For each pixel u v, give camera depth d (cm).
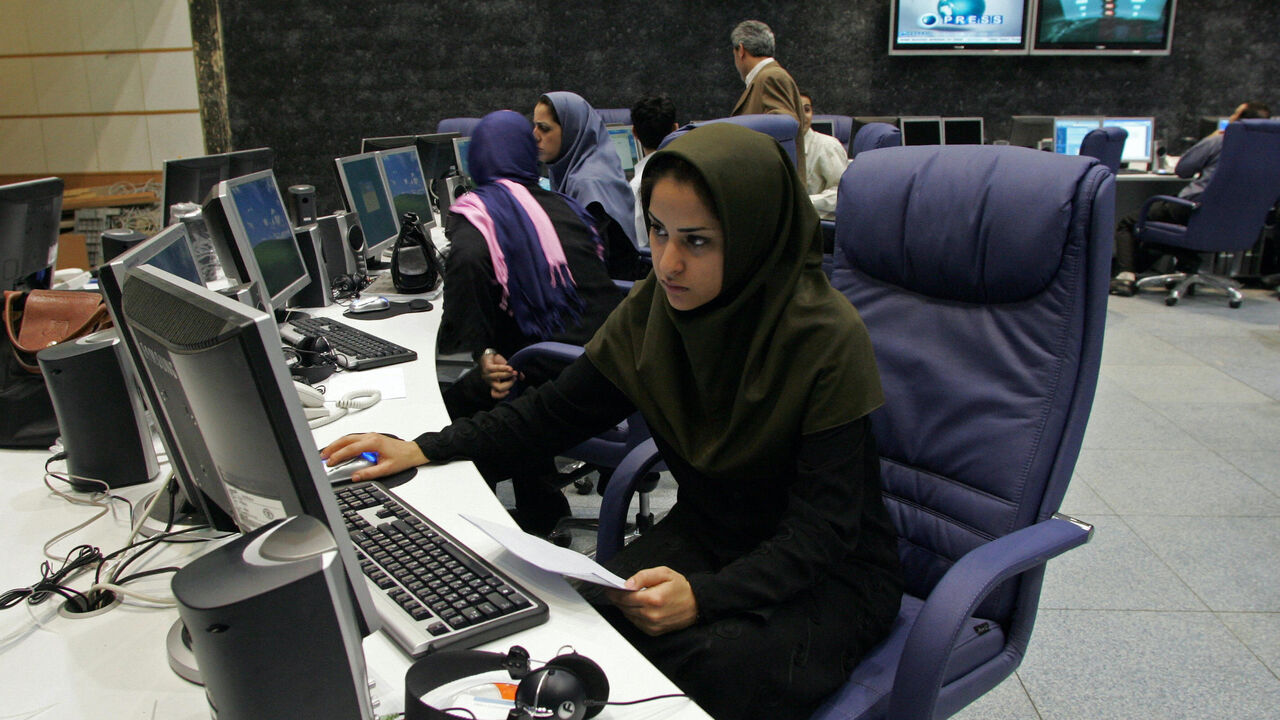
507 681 76
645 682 79
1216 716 173
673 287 104
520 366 200
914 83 650
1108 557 234
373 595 89
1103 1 609
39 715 75
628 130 548
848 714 99
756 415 108
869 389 103
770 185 103
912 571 126
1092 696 180
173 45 594
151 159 611
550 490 214
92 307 144
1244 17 621
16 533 112
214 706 66
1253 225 474
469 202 210
